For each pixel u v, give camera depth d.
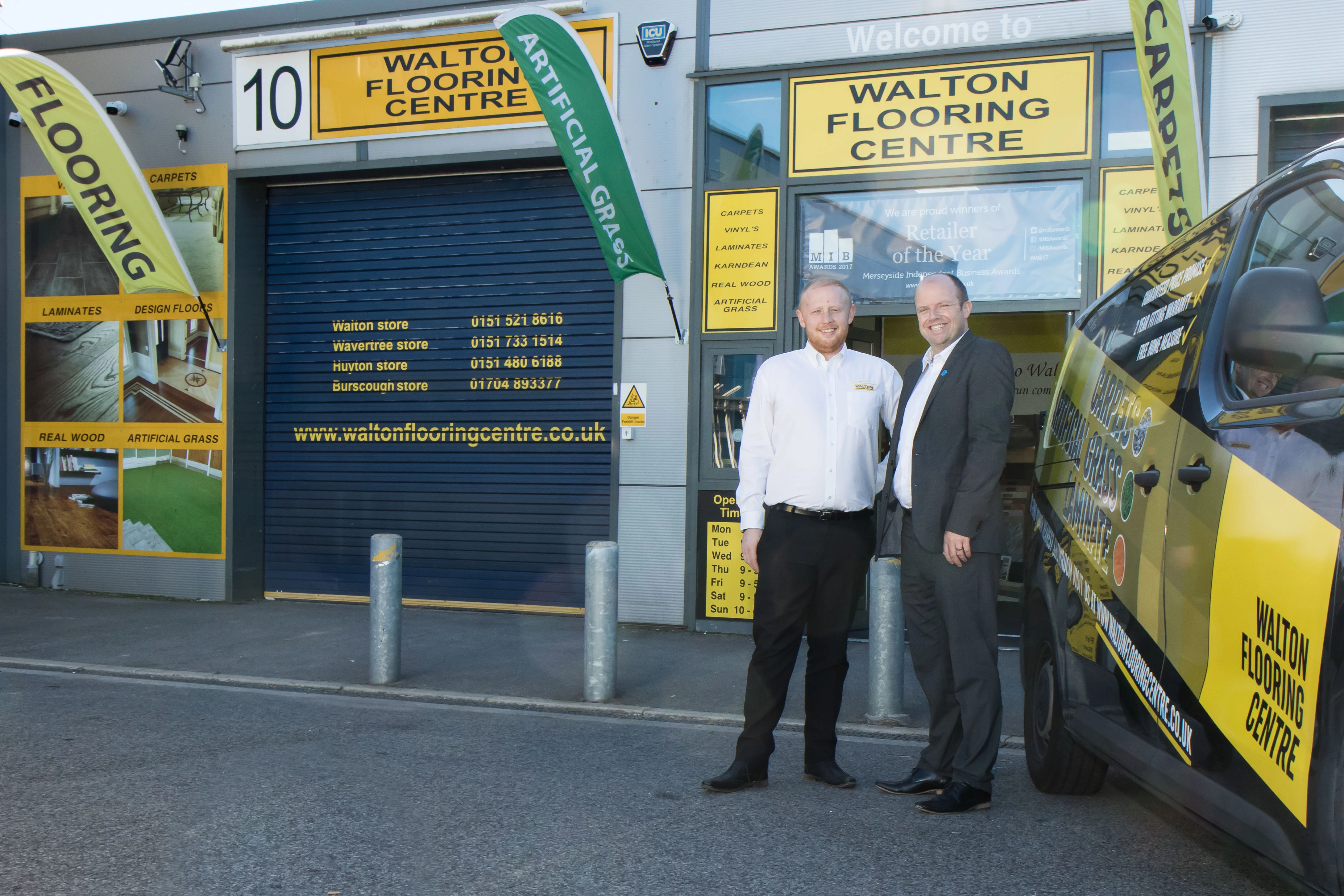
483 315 8.84
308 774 4.31
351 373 9.20
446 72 8.60
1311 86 6.91
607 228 7.41
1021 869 3.30
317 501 9.32
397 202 9.06
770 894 3.10
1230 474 2.62
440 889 3.10
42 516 9.70
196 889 3.07
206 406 9.22
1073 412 4.10
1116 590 3.28
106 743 4.76
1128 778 3.61
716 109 7.97
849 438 4.02
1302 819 2.22
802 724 5.32
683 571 8.02
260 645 7.32
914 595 4.03
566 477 8.64
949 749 4.04
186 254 9.20
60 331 9.59
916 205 7.58
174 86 9.10
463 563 8.92
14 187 9.68
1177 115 6.20
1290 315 2.33
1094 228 7.24
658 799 4.02
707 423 7.95
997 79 7.41
